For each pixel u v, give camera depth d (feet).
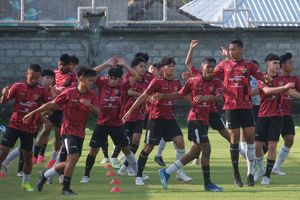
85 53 254.47
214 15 284.61
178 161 108.99
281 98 113.50
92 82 102.99
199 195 103.35
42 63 254.06
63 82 128.47
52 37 253.65
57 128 130.11
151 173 128.57
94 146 115.44
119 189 107.86
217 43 255.91
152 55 255.70
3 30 252.01
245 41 256.11
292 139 123.95
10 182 117.39
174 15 266.98
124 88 125.80
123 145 115.85
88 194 105.19
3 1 270.26
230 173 127.95
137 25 256.52
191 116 106.32
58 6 274.77
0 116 247.50
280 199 99.76
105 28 253.24
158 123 112.98
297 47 257.14
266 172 114.62
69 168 104.01
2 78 253.85
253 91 114.32
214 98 104.68
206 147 106.32
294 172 129.59
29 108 106.52
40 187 107.86
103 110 113.80
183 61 255.70
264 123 114.52
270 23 262.26
